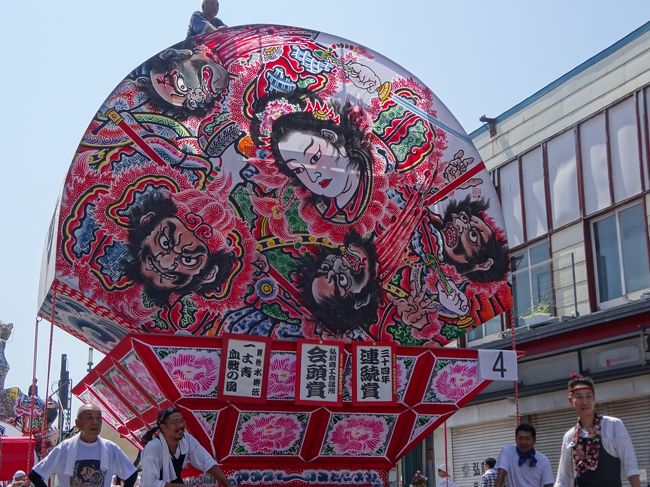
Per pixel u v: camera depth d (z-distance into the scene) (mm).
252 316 10492
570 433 7867
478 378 11062
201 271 10375
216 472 8406
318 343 10086
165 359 9594
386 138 11711
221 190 10648
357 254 11164
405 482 22219
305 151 11188
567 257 18016
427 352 10781
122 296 9984
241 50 11227
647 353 14367
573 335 16266
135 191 10250
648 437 14695
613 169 17062
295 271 10805
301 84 11414
